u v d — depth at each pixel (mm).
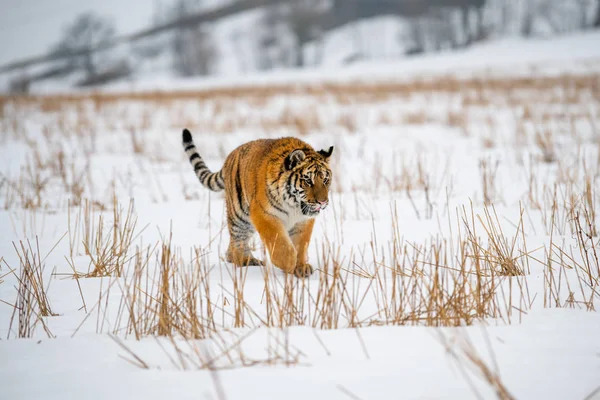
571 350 6605
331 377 5973
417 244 11766
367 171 20547
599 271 9055
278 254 10492
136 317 8227
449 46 134000
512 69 73312
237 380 5910
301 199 10805
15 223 14281
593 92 40969
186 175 21109
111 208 15977
